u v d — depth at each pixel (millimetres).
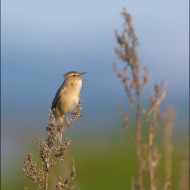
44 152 10336
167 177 10781
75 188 10445
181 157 11703
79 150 29297
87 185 24406
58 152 10383
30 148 34906
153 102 10344
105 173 25125
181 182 11562
